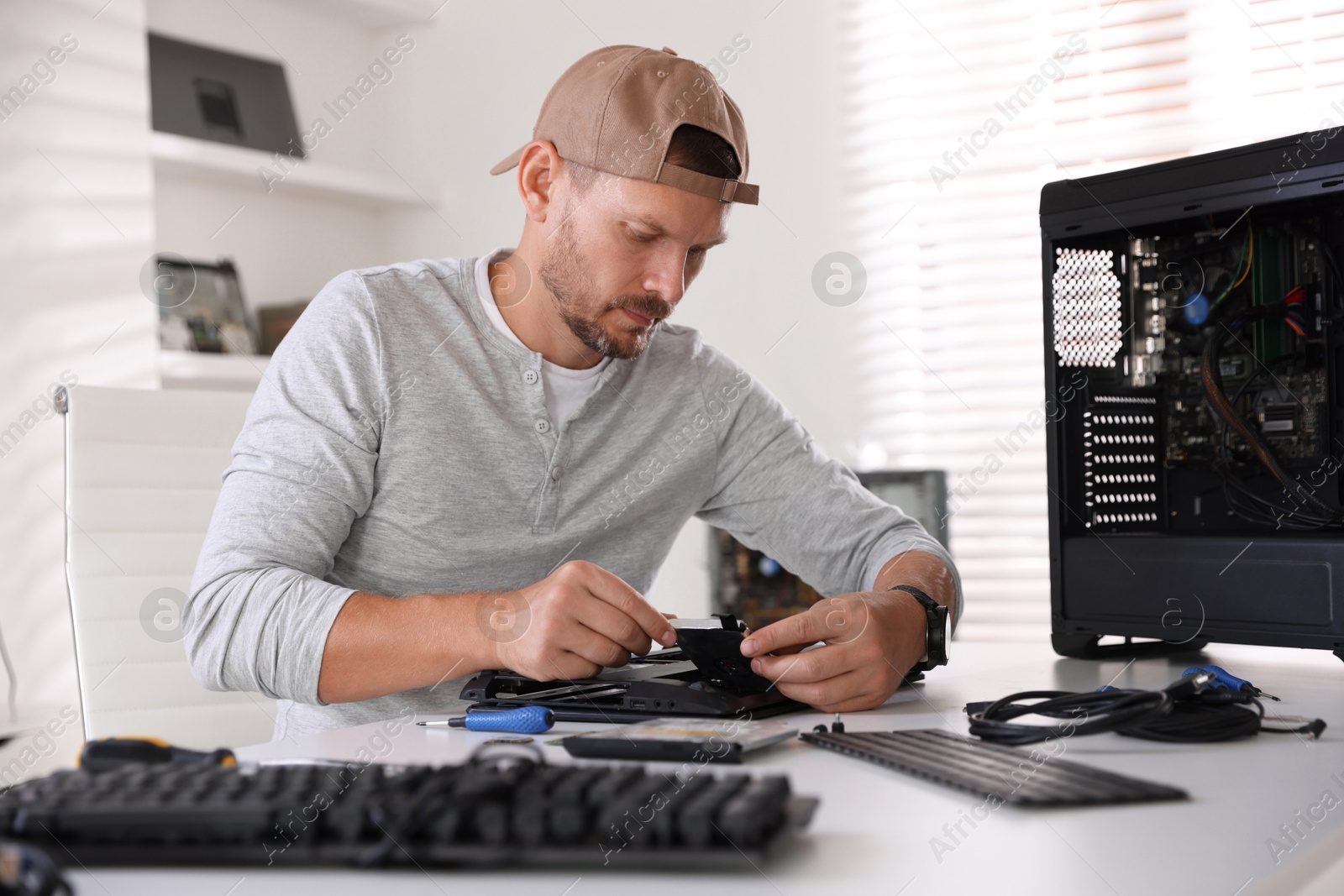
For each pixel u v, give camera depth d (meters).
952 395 2.54
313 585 0.91
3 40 2.15
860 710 0.85
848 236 2.62
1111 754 0.67
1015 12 2.46
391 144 3.01
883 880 0.44
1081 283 1.17
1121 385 1.19
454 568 1.17
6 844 0.39
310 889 0.44
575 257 1.11
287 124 2.73
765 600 2.33
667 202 1.04
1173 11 2.34
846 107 2.61
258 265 2.70
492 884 0.45
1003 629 2.49
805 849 0.49
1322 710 0.81
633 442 1.28
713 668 0.86
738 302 2.70
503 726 0.78
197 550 1.35
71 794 0.48
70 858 0.46
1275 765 0.64
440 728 0.80
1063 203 1.15
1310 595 0.99
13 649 2.10
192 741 1.31
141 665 1.29
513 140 2.89
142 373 2.30
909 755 0.65
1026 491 2.49
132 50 2.33
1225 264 1.14
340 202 2.90
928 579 1.10
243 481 1.03
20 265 2.14
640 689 0.82
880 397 2.60
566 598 0.84
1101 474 1.17
